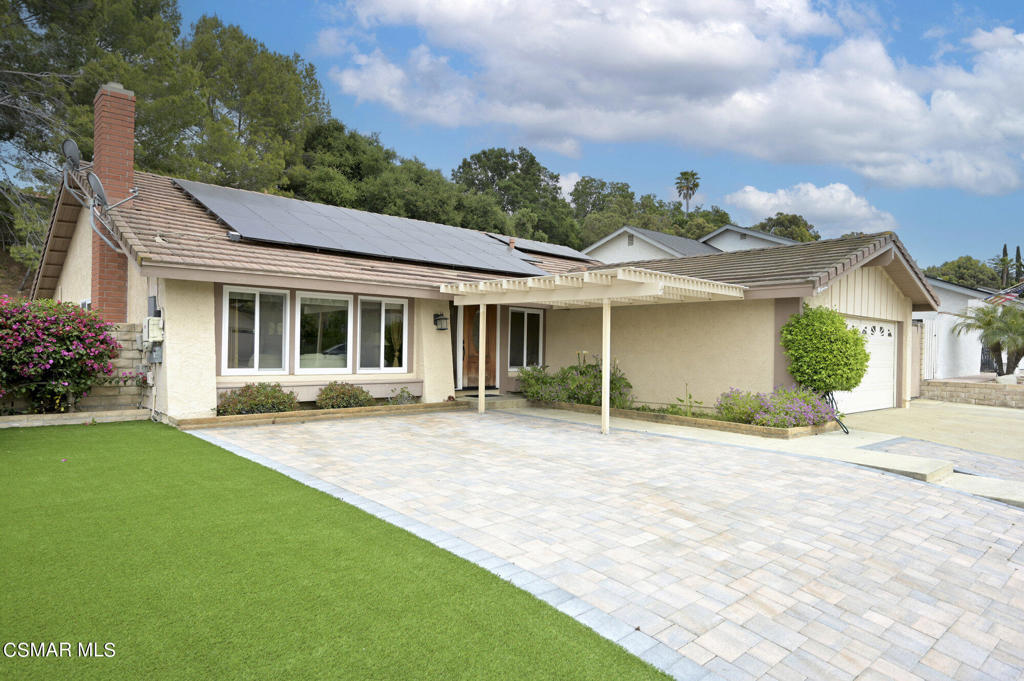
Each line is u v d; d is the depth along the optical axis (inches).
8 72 712.4
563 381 541.6
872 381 561.9
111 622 123.0
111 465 254.2
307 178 1186.6
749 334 456.1
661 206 2898.6
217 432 349.7
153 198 471.5
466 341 589.3
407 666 111.1
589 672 112.3
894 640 132.8
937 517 223.1
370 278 438.3
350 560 159.8
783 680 114.4
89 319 364.8
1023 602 155.0
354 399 444.5
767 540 191.3
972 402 639.8
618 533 192.7
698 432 403.9
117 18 802.2
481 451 320.8
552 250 788.0
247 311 407.8
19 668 105.6
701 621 136.2
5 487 216.7
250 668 108.2
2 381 334.0
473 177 2202.3
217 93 1082.1
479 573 155.1
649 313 524.4
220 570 150.5
